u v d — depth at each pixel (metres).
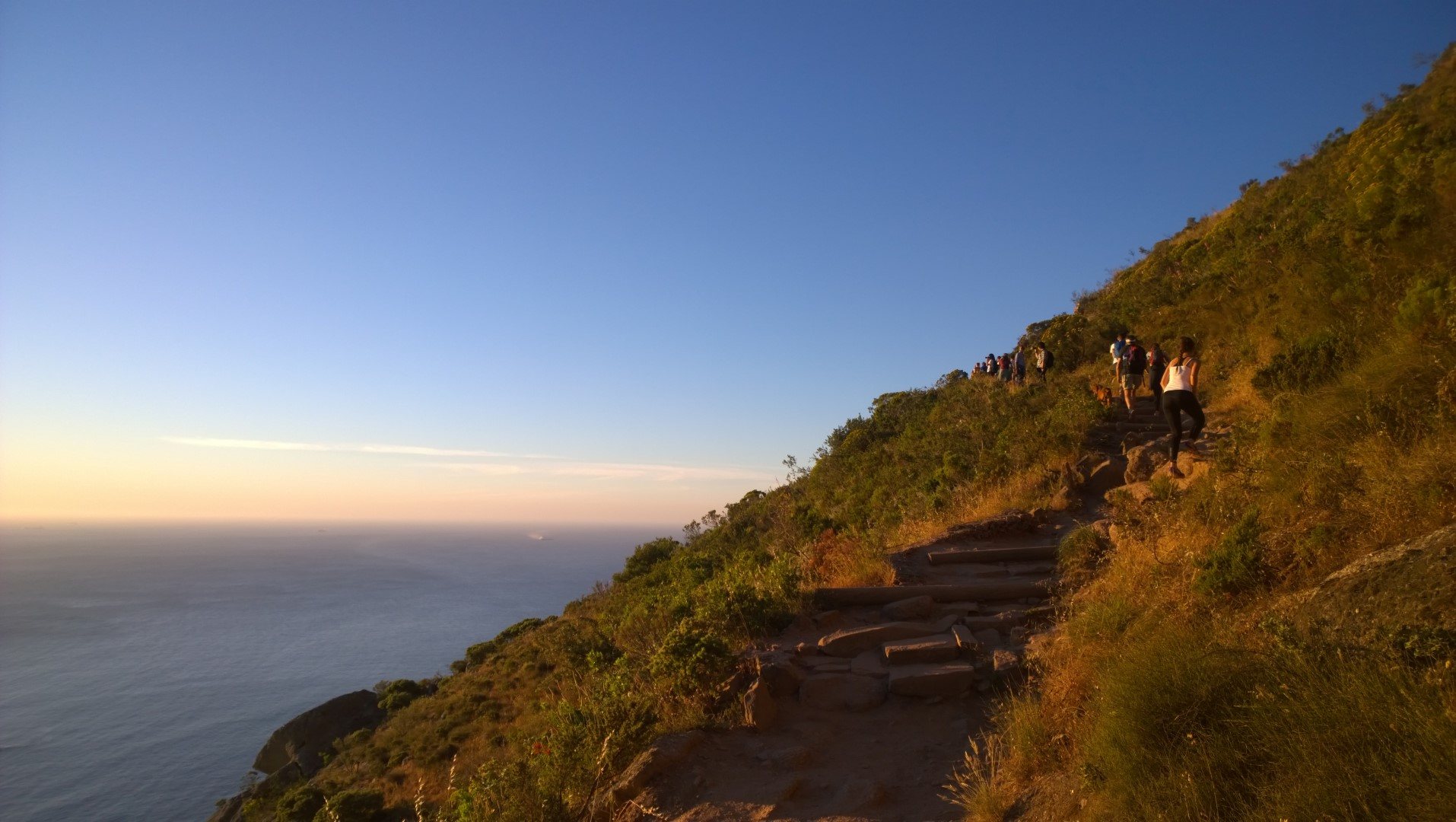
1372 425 5.20
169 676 144.38
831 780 5.21
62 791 82.00
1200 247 25.06
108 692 132.00
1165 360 14.62
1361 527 4.43
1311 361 7.61
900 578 8.77
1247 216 23.58
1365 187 10.88
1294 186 22.39
